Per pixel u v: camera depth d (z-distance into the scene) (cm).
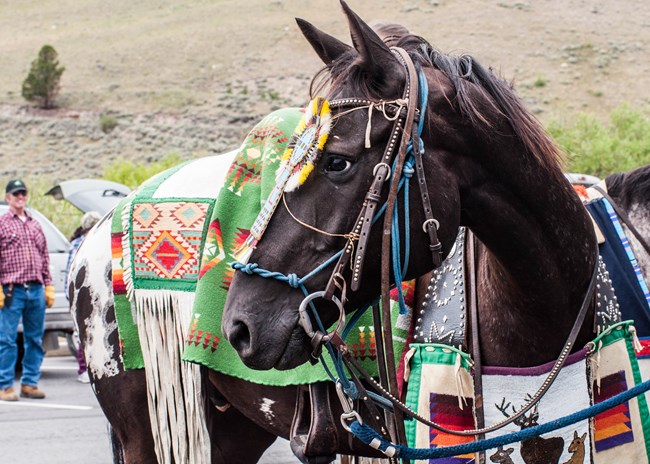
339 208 233
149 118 5350
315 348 237
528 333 263
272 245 236
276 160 313
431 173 240
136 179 3328
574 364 262
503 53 5306
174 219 345
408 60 246
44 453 642
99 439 689
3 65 6788
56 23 7988
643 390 250
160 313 342
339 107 236
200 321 312
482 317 271
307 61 6119
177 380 339
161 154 4703
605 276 276
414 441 271
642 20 6091
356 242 233
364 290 242
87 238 388
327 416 294
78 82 6166
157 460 360
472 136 247
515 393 261
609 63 5119
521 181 252
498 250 258
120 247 357
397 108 236
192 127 5138
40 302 880
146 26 7456
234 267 239
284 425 324
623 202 317
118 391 359
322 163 234
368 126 233
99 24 7800
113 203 1345
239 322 234
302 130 238
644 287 286
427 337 277
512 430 261
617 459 264
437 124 243
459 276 279
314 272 233
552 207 256
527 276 257
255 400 323
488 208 252
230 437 366
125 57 6625
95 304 365
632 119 2697
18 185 887
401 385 283
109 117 5238
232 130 5056
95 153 4800
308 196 235
